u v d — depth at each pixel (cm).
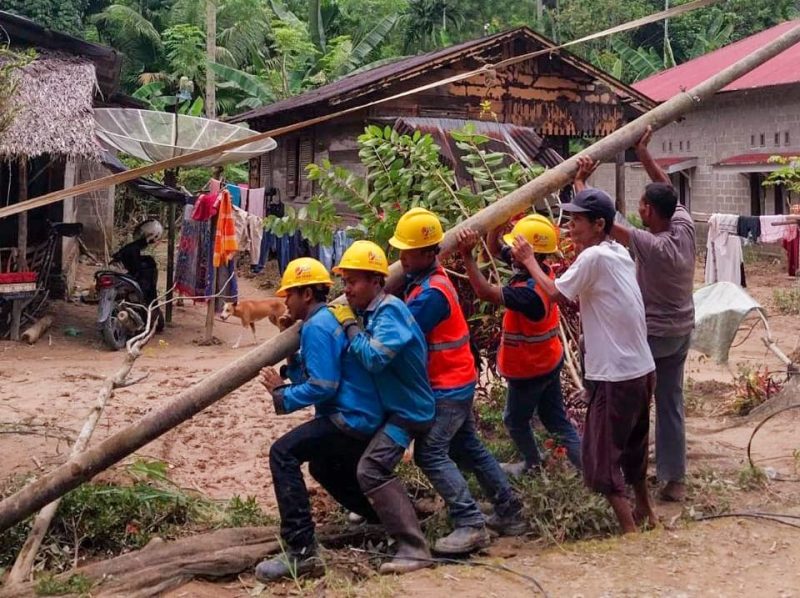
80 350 1224
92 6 3466
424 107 1636
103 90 1509
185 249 1462
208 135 1411
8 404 878
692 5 525
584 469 520
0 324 1308
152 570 468
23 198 1249
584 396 607
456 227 525
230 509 573
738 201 2408
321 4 3381
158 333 1374
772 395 850
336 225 666
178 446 735
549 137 1820
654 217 564
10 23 1348
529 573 459
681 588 440
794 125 2227
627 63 3419
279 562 467
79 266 1847
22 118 1155
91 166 1820
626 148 572
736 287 823
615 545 493
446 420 493
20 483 596
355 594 439
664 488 582
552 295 504
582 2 3425
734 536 507
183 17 3231
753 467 615
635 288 504
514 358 559
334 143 1847
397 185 634
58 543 528
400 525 475
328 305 477
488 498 538
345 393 471
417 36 3522
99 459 481
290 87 2939
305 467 685
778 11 3412
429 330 491
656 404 581
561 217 663
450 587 443
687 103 586
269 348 485
